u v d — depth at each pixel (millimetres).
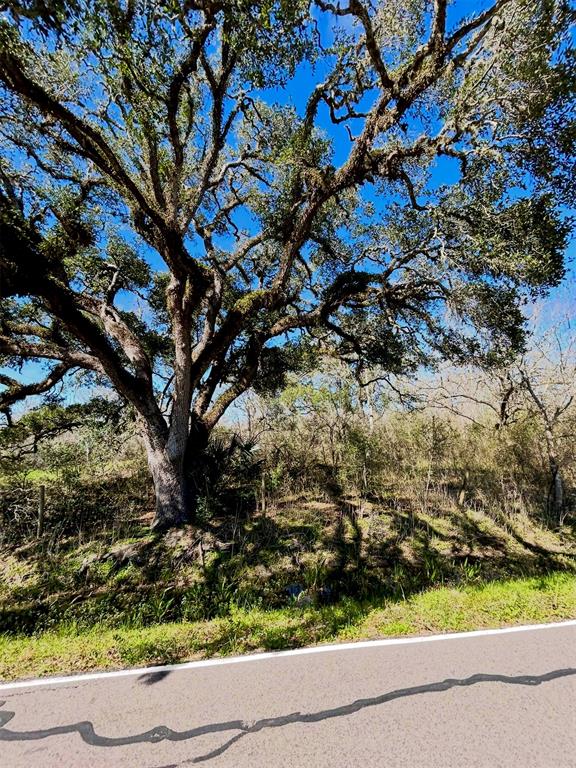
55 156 7668
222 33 4707
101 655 3891
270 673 3350
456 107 5582
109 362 7559
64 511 8406
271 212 9594
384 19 6223
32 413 10078
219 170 9844
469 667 3301
